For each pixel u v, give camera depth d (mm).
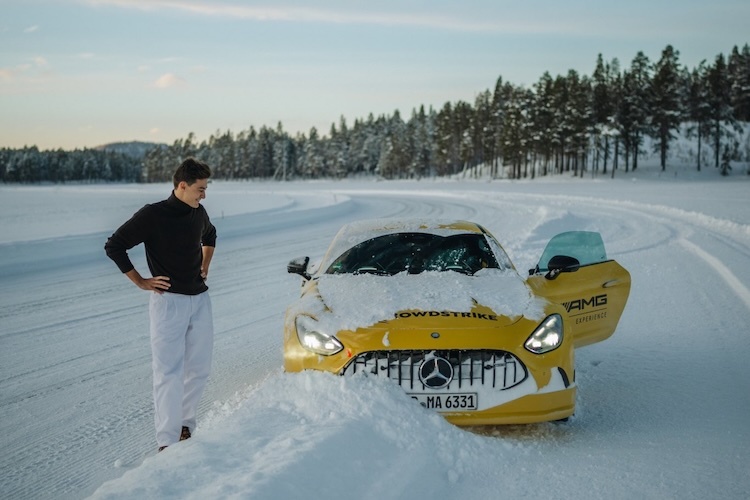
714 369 4516
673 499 2580
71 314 7590
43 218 31203
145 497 2334
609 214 20469
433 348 3135
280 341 6051
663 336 5543
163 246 3326
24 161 194375
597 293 4156
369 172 149125
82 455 3580
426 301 3566
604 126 86688
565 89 91875
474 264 4328
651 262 9938
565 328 3445
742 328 5656
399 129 142750
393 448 2898
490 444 3074
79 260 12430
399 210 30156
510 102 98312
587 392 4117
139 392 4730
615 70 117812
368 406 3082
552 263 4074
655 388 4145
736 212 18984
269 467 2506
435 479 2732
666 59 102250
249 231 19125
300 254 13109
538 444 3197
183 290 3400
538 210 22578
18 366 5469
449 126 124375
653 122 88188
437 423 3068
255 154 158750
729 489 2654
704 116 90938
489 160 113500
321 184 111188
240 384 4660
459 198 41781
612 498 2598
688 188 44906
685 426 3434
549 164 104000
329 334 3342
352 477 2605
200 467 2596
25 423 4129
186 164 3328
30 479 3283
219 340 6176
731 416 3568
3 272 10930
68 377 5133
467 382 3154
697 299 6992
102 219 29516
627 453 3072
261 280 9953
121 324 7055
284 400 3314
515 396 3154
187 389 3566
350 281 4047
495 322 3299
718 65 107500
